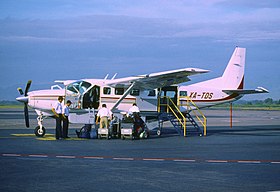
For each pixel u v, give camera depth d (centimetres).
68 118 2439
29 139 2347
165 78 2575
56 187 1070
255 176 1254
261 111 10031
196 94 3155
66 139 2372
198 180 1185
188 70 2392
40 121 2534
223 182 1160
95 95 2647
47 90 2616
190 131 2905
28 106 2548
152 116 2850
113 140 2372
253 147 2077
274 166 1452
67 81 2770
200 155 1736
